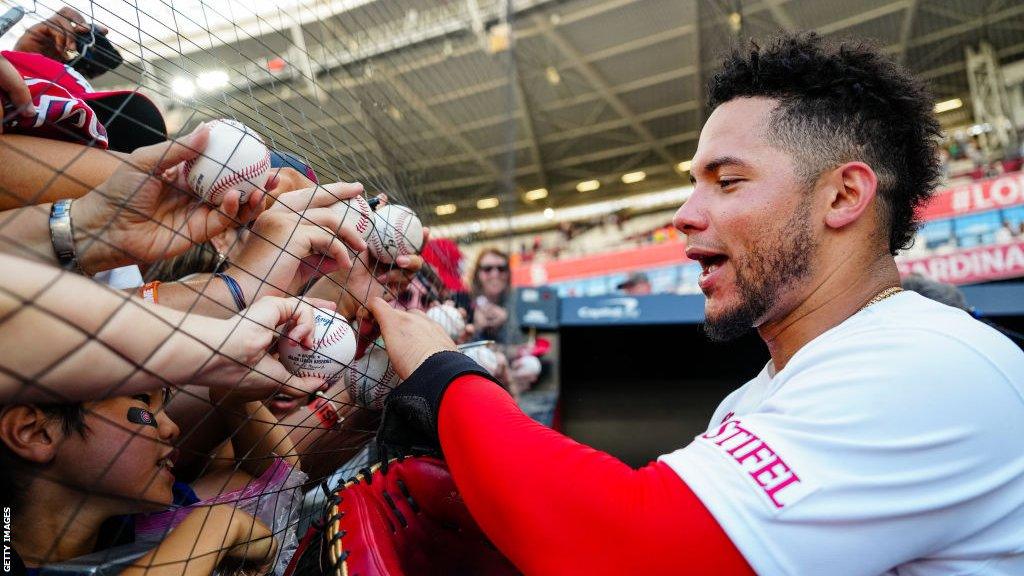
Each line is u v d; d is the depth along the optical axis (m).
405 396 0.72
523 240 15.66
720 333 0.80
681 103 11.05
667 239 10.73
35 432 0.60
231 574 0.72
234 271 0.79
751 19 7.21
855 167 0.71
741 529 0.55
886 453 0.56
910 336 0.61
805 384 0.62
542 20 8.15
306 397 0.79
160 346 0.50
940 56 9.09
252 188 0.71
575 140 12.53
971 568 0.60
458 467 0.65
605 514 0.56
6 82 0.65
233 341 0.58
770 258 0.73
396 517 0.73
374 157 1.15
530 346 2.87
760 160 0.73
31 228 0.62
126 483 0.65
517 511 0.59
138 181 0.62
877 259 0.76
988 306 2.64
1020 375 0.62
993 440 0.58
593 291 6.34
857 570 0.56
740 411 0.88
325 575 0.61
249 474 0.90
